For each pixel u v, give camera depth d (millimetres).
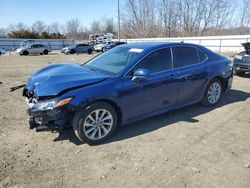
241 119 4910
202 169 3211
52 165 3264
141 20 55719
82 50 32875
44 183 2900
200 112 5266
